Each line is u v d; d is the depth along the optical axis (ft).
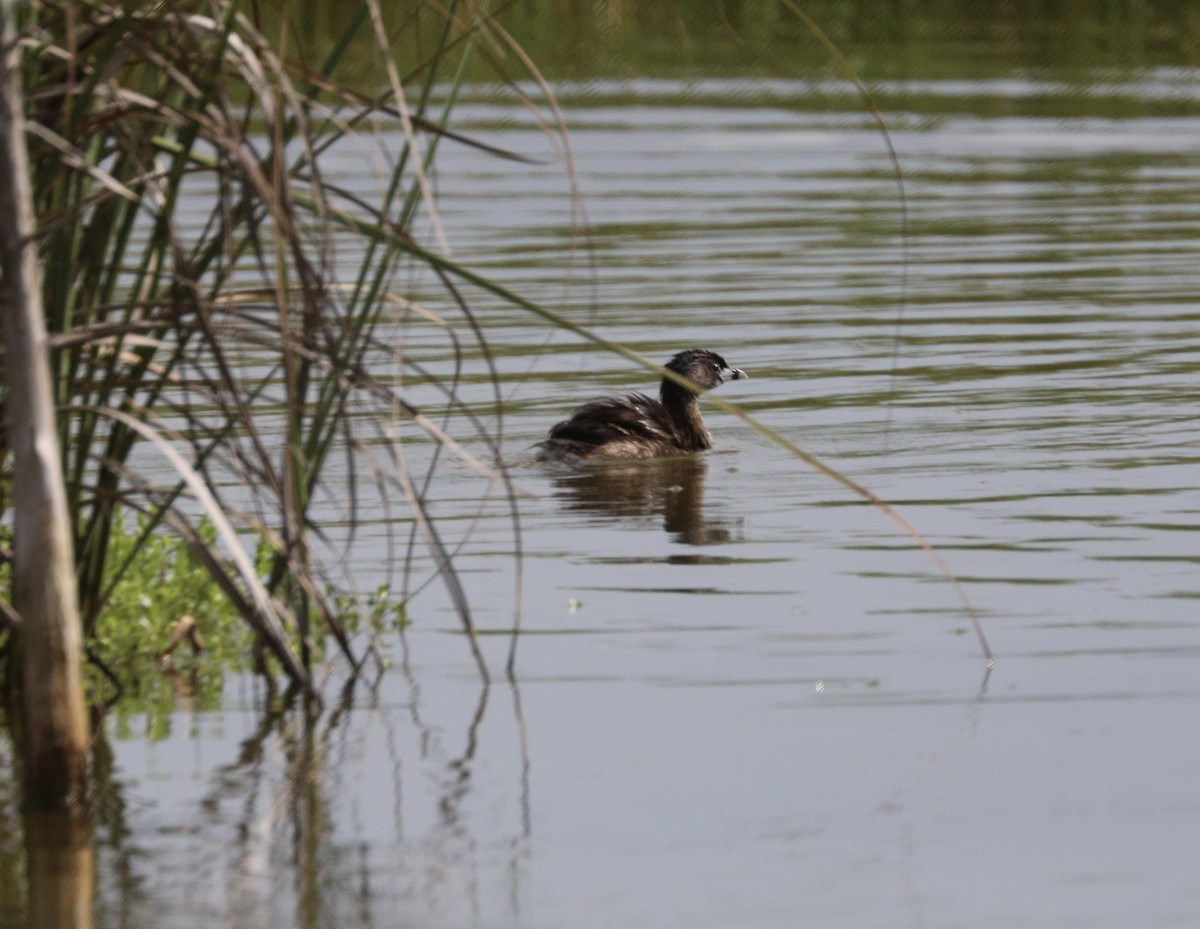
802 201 122.01
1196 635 43.42
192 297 36.58
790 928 30.19
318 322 36.40
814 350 80.23
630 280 95.91
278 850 32.89
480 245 105.40
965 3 201.26
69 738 34.47
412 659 42.88
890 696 40.01
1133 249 104.32
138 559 44.86
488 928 30.17
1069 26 199.41
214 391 39.63
